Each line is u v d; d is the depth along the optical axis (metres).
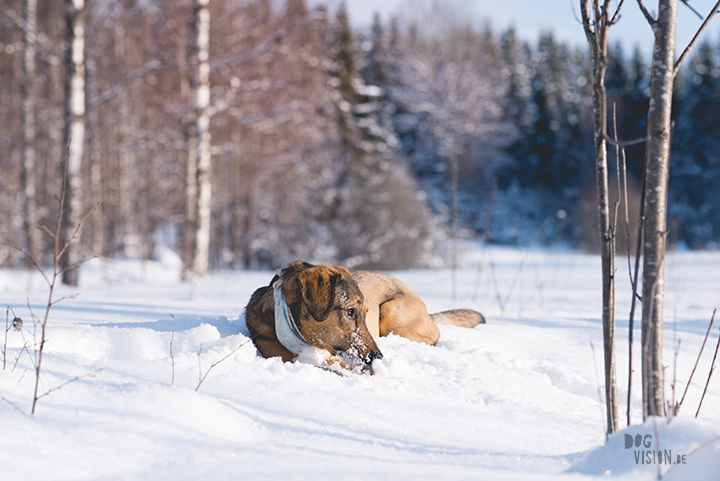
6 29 20.38
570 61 60.47
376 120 41.75
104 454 1.88
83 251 16.56
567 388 3.92
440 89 44.22
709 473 1.81
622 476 1.88
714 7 2.24
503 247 41.44
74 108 12.27
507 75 51.50
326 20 19.33
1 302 6.47
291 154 25.48
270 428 2.28
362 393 2.92
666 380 4.09
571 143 46.31
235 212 23.31
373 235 24.14
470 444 2.40
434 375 3.62
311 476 1.73
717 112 42.22
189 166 14.55
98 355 3.63
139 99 22.58
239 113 17.55
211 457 1.91
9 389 2.35
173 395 2.33
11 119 21.38
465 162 44.28
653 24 2.31
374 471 1.80
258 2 18.20
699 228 39.50
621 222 20.14
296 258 23.50
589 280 14.36
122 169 22.92
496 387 3.41
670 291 10.68
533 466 2.13
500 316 7.12
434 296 9.95
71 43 12.24
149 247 23.34
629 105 43.41
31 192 16.34
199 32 14.24
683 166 43.00
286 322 3.89
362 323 3.89
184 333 3.87
